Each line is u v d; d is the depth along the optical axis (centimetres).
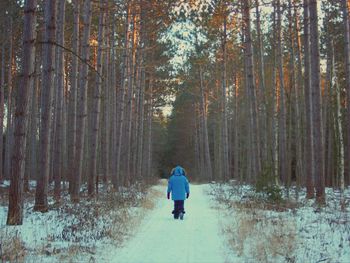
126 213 1295
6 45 2944
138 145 3528
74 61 1816
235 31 2747
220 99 4362
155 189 3153
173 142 7344
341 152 2212
